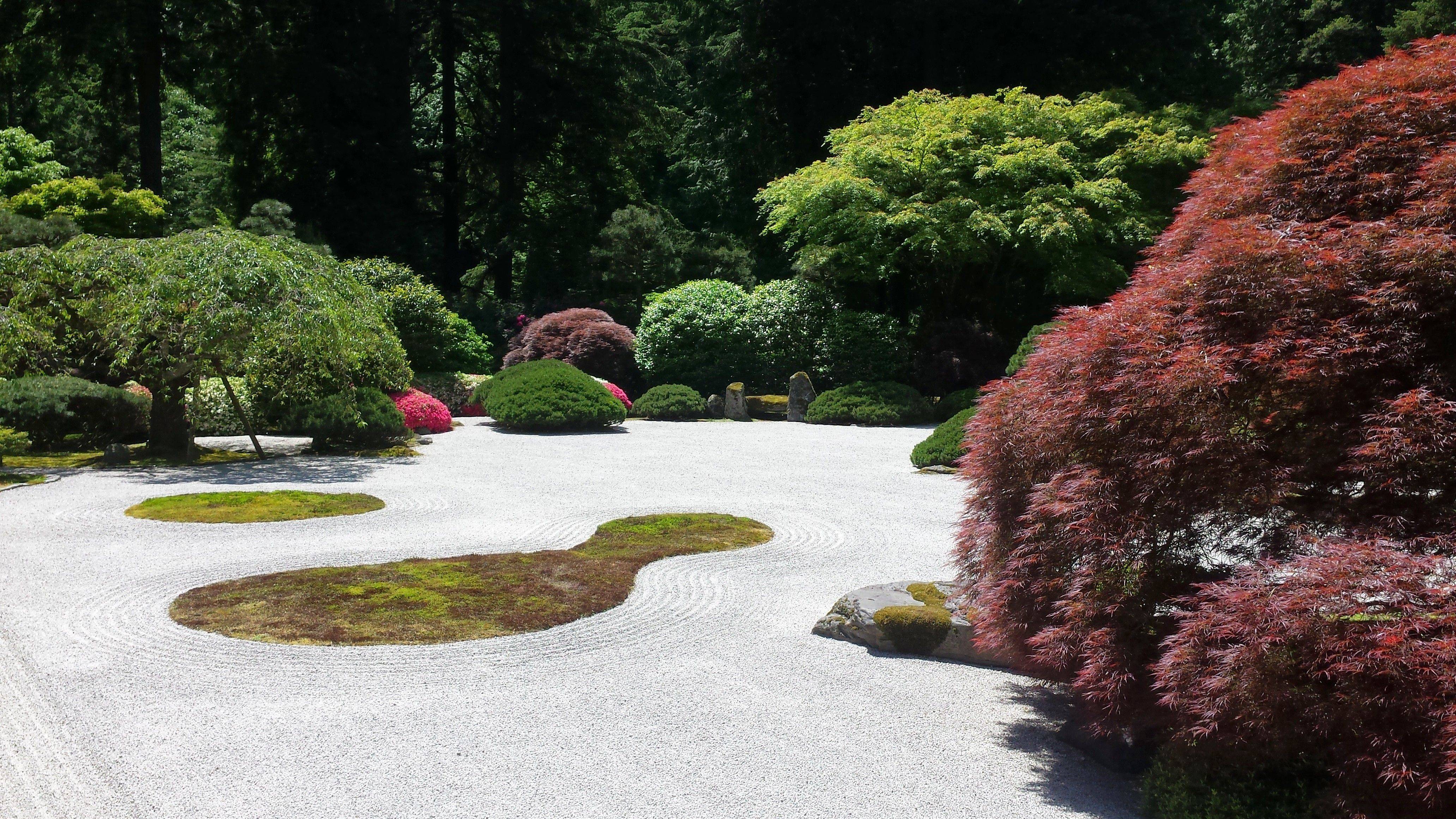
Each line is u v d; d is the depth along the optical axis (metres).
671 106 39.44
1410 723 3.11
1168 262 4.77
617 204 35.28
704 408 22.91
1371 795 3.26
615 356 25.42
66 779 4.21
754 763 4.52
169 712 4.98
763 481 13.02
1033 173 22.75
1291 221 4.23
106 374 16.83
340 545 8.91
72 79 30.02
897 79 29.14
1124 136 24.05
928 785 4.33
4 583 7.39
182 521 9.77
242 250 13.09
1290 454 3.93
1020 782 4.38
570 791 4.19
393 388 17.53
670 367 24.64
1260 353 3.75
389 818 3.92
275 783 4.21
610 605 7.05
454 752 4.56
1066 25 26.25
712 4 34.12
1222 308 4.04
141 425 16.28
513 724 4.91
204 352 12.84
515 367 21.05
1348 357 3.72
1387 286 3.69
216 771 4.31
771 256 34.16
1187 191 4.95
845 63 29.45
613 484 12.63
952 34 27.52
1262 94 31.78
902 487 12.52
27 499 10.89
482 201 34.81
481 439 17.72
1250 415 3.93
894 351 24.12
